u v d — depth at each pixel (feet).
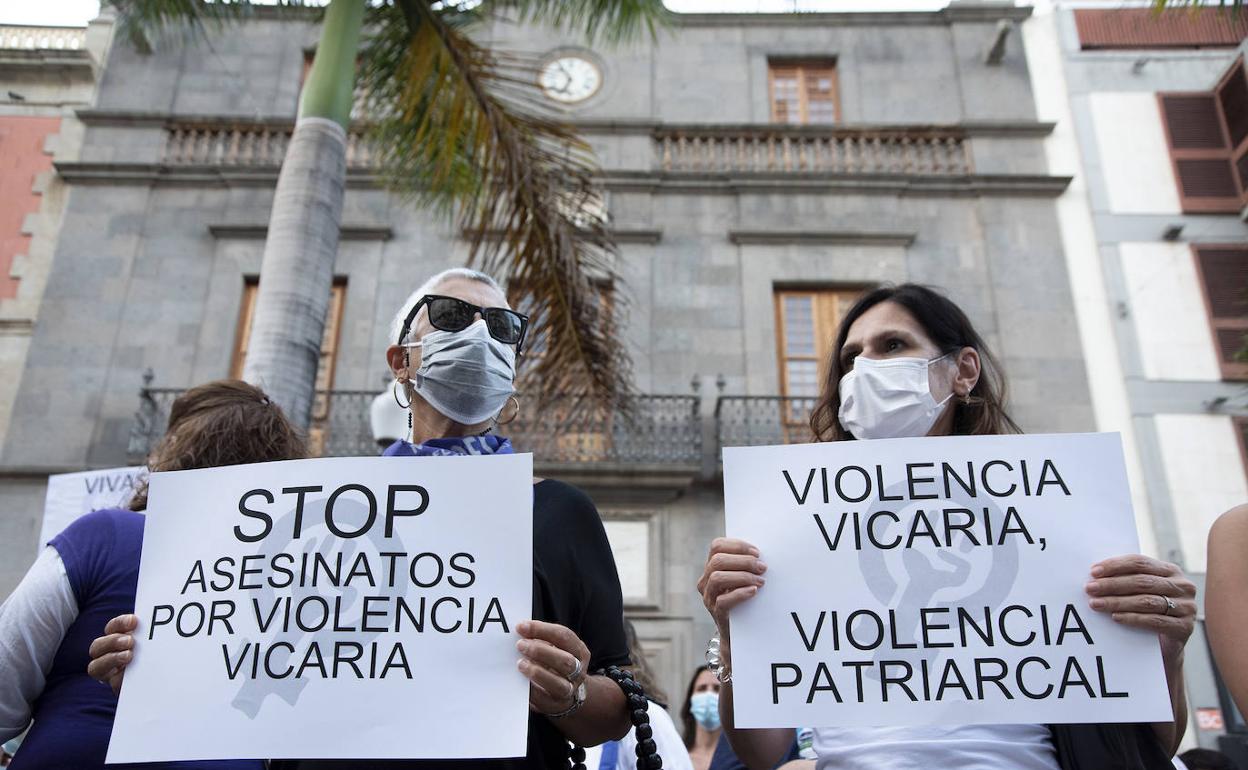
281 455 8.30
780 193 42.80
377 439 24.91
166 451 8.11
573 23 24.53
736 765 9.39
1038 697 6.29
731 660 6.59
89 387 38.78
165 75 45.21
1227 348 39.14
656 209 42.52
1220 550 6.01
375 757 6.01
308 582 6.53
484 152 21.02
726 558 6.82
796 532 6.88
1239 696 5.48
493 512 6.64
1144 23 45.44
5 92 44.11
